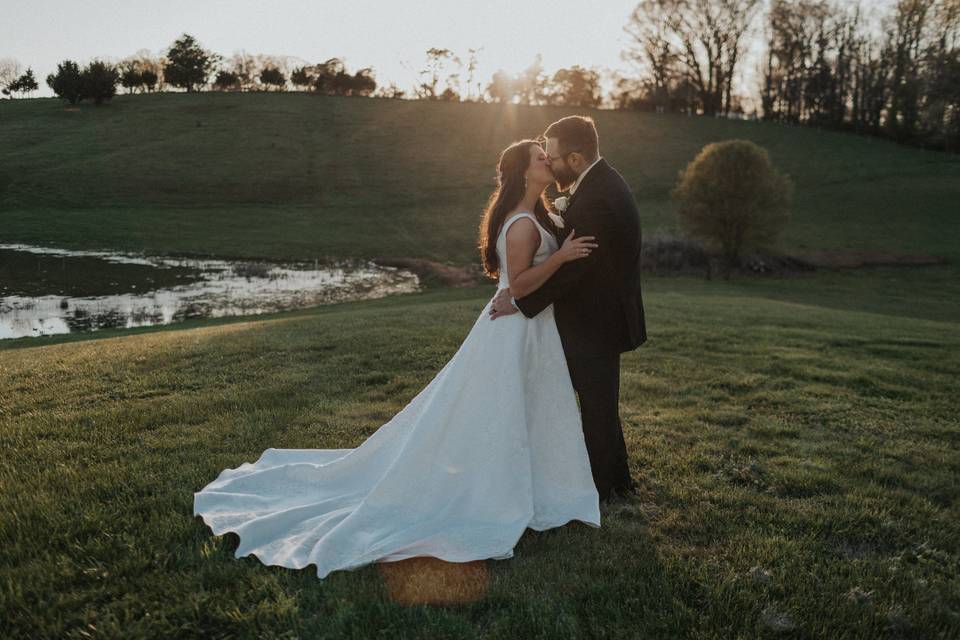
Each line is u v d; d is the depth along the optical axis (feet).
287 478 12.01
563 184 11.58
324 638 7.77
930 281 93.81
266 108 222.48
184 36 295.69
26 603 8.27
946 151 197.57
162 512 10.78
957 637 8.17
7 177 146.92
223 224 124.16
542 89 304.09
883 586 9.14
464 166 176.45
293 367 22.44
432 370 22.06
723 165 97.60
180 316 59.93
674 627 8.11
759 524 11.09
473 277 84.64
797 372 22.80
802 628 8.14
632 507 11.57
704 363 24.32
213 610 8.27
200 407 17.29
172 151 174.50
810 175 168.86
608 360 11.55
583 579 9.14
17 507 10.63
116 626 7.79
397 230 124.77
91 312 60.80
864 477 13.47
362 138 195.83
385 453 11.82
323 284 80.33
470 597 8.75
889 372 23.13
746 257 100.48
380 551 9.56
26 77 298.35
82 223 117.19
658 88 259.60
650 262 98.43
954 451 15.28
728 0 237.04
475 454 10.57
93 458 13.33
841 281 93.04
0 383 20.75
